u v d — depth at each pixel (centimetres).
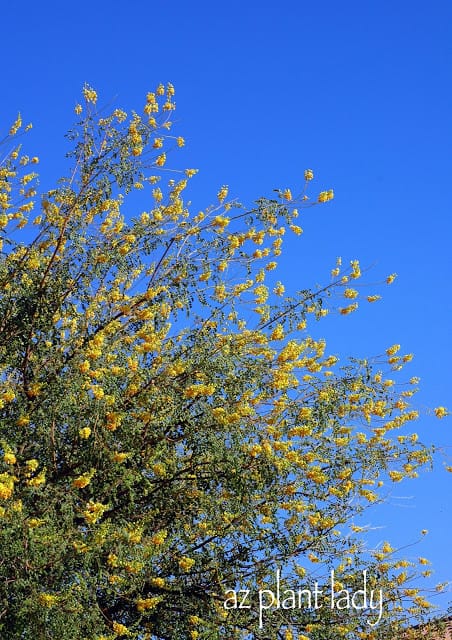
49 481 744
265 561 859
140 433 788
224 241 845
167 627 842
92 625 710
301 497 863
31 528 654
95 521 684
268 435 815
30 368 800
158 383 790
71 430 761
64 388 752
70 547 688
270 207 843
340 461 875
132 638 809
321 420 831
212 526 844
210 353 810
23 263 828
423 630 963
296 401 844
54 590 696
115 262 817
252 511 826
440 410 941
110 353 809
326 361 930
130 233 833
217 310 845
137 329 859
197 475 835
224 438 787
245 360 834
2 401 734
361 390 885
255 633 839
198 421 800
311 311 877
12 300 816
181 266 837
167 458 806
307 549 880
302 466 827
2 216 852
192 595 857
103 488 746
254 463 802
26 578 665
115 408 762
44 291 809
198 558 841
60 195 831
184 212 884
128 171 821
